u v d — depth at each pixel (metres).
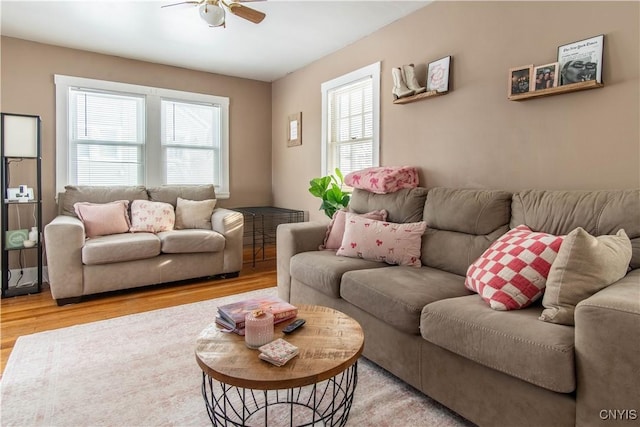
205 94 4.82
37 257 3.73
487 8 2.64
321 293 2.49
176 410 1.71
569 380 1.23
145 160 4.46
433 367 1.71
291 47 4.00
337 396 1.83
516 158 2.49
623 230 1.65
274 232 5.31
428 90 3.03
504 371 1.39
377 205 3.00
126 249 3.26
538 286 1.62
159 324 2.69
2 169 3.37
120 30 3.55
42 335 2.49
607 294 1.24
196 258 3.69
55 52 3.91
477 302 1.70
